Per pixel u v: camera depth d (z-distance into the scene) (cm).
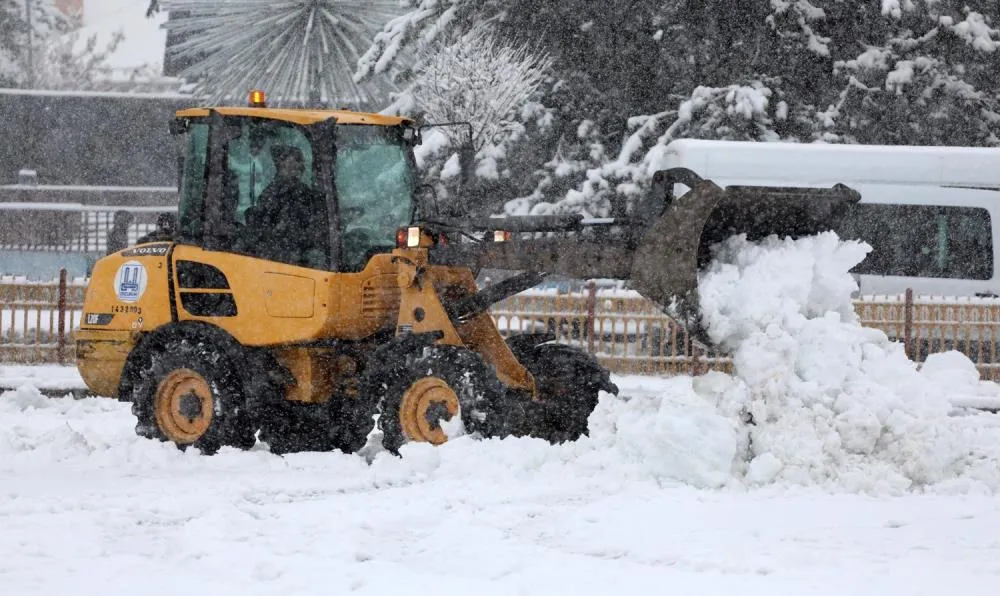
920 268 4566
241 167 2544
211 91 6469
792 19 6244
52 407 3269
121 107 10500
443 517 1859
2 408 3216
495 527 1797
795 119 6281
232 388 2459
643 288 2245
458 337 2403
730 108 5994
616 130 6400
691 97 6134
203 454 2450
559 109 6322
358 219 2523
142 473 2252
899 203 4566
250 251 2512
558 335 4362
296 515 1855
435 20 6266
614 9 6197
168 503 1953
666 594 1454
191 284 2564
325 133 2469
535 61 6038
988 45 6275
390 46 6200
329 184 2461
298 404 2500
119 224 2881
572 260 2364
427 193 2706
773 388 2164
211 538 1703
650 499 1981
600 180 5981
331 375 2506
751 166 4528
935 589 1482
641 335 4334
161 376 2520
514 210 6112
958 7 6406
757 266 2272
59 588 1459
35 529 1758
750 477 2092
